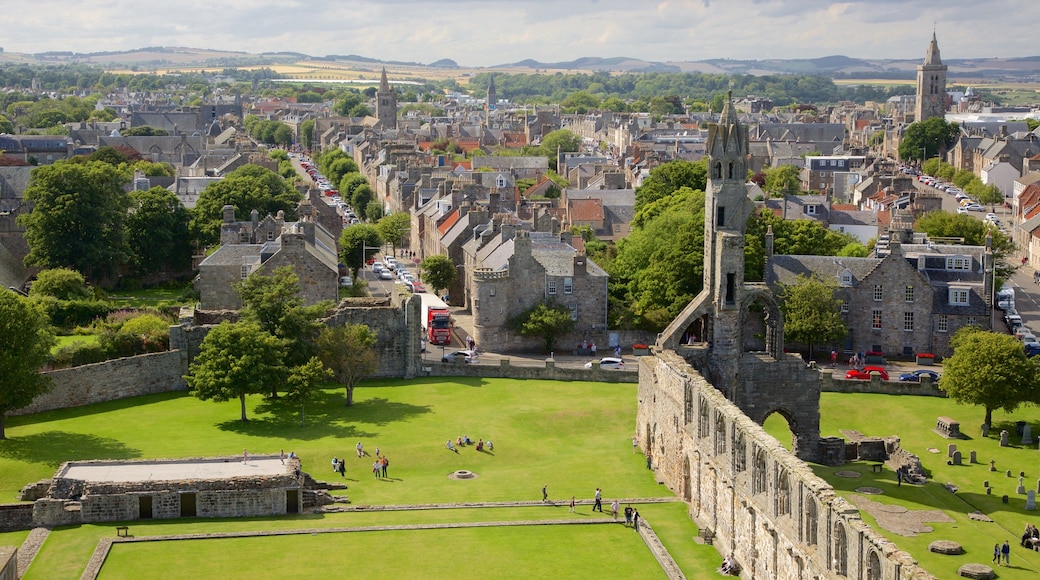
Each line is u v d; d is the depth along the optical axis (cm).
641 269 18688
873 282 17788
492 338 17462
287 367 13612
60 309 17388
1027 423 14438
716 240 12650
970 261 17925
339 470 11512
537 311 17362
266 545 9456
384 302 16362
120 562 9025
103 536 9550
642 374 12688
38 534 9594
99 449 11862
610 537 9881
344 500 10731
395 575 8875
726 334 12669
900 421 14625
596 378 15688
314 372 13225
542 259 17812
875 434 14238
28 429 12631
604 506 10706
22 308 12238
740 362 12788
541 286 17588
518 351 17525
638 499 10981
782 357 12900
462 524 10025
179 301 19950
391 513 10381
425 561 9181
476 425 13288
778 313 12850
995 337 14225
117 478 10256
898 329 17800
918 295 17688
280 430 12850
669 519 10462
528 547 9550
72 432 12544
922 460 13125
